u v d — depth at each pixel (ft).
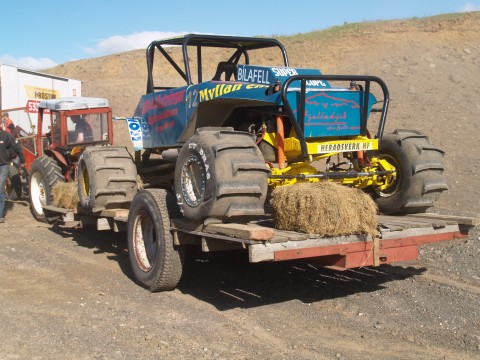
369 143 18.37
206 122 19.94
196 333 14.53
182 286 19.07
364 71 64.85
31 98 41.42
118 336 14.23
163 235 17.49
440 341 14.19
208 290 18.62
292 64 70.95
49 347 13.47
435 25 74.84
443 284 18.62
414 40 71.31
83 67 88.79
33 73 41.57
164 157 21.06
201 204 15.51
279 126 17.74
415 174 18.80
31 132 39.81
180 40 22.36
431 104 53.52
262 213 15.40
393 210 19.53
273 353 13.37
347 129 18.29
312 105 17.44
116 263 22.18
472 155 41.96
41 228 29.04
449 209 29.91
